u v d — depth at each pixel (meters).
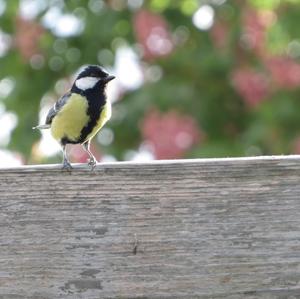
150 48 15.34
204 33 15.65
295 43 15.02
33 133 15.57
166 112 14.86
